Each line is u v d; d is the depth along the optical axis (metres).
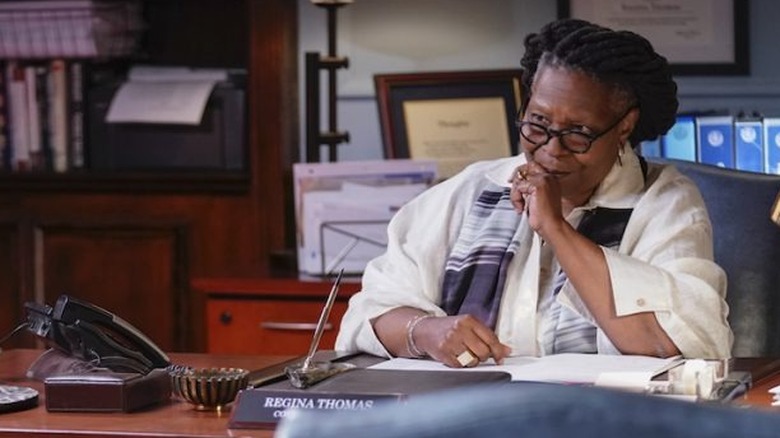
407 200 4.52
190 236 5.32
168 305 5.35
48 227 5.40
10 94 5.48
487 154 4.91
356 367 2.61
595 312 2.76
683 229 2.91
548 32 2.94
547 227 2.80
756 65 5.26
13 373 2.87
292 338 4.44
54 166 5.46
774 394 2.36
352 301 3.06
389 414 0.88
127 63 5.71
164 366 2.70
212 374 2.43
